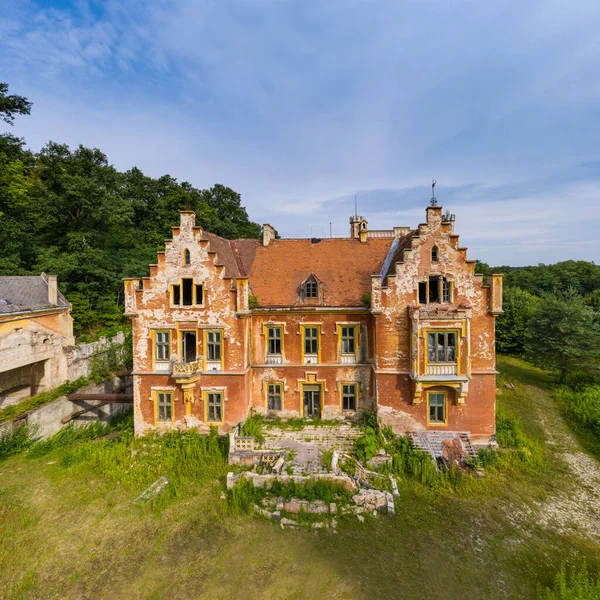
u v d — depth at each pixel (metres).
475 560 15.03
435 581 13.89
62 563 14.80
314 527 16.52
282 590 13.39
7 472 21.80
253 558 14.89
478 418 23.61
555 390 36.94
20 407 27.30
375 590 13.37
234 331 24.27
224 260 26.83
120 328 48.41
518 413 30.86
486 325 23.33
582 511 18.59
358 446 21.91
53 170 54.16
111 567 14.59
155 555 15.13
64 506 18.31
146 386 24.86
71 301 45.81
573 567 14.60
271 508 17.61
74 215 51.62
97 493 19.22
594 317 38.62
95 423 31.05
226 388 24.38
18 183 46.09
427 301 23.31
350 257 28.97
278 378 26.14
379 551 15.30
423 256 23.36
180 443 23.14
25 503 18.62
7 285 30.52
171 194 69.94
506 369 44.66
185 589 13.52
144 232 67.19
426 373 22.84
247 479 19.23
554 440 26.56
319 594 13.20
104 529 16.66
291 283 27.31
